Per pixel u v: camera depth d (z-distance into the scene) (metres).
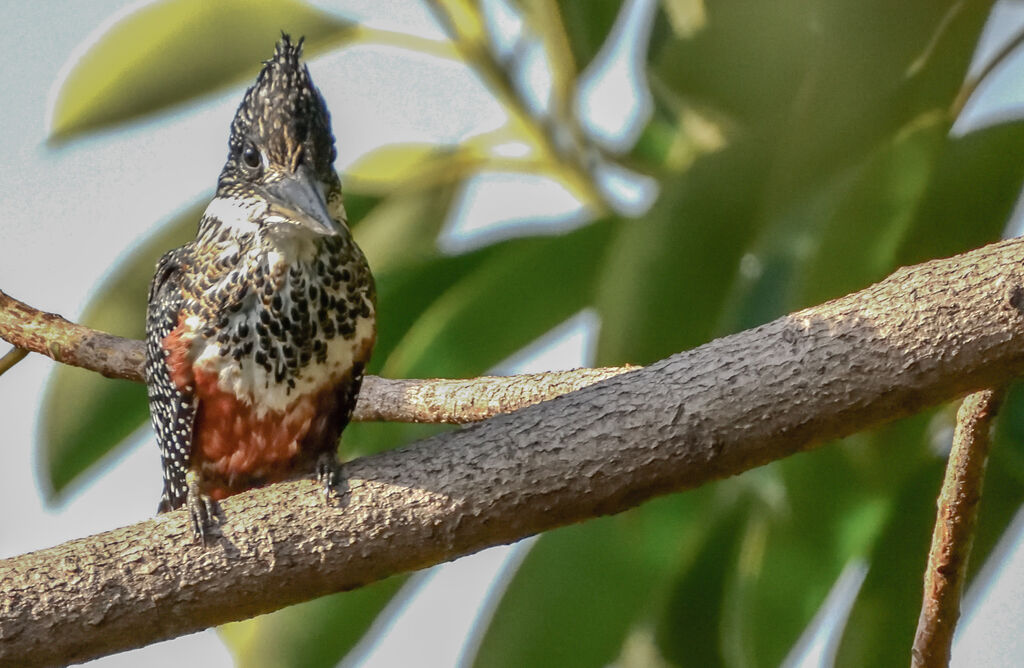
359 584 6.89
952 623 6.84
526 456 6.66
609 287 7.66
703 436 6.50
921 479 8.52
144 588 6.70
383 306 9.39
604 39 9.62
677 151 9.89
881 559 8.55
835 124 6.52
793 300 7.64
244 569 6.75
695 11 8.12
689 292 7.54
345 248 8.63
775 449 6.51
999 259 6.32
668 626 9.21
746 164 7.10
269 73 8.58
